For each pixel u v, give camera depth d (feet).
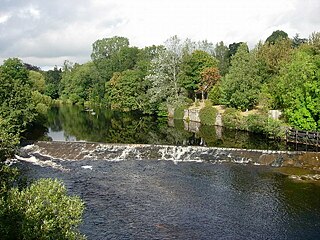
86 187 110.73
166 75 292.20
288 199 99.60
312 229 81.71
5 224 42.65
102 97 428.56
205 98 317.63
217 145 166.81
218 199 100.17
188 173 125.70
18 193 47.83
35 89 338.34
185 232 79.82
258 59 237.45
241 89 221.25
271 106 203.51
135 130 228.43
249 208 93.66
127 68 433.07
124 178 120.16
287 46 260.01
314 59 179.73
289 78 176.14
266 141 172.76
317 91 158.92
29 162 139.23
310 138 155.43
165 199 100.17
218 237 77.56
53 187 50.21
